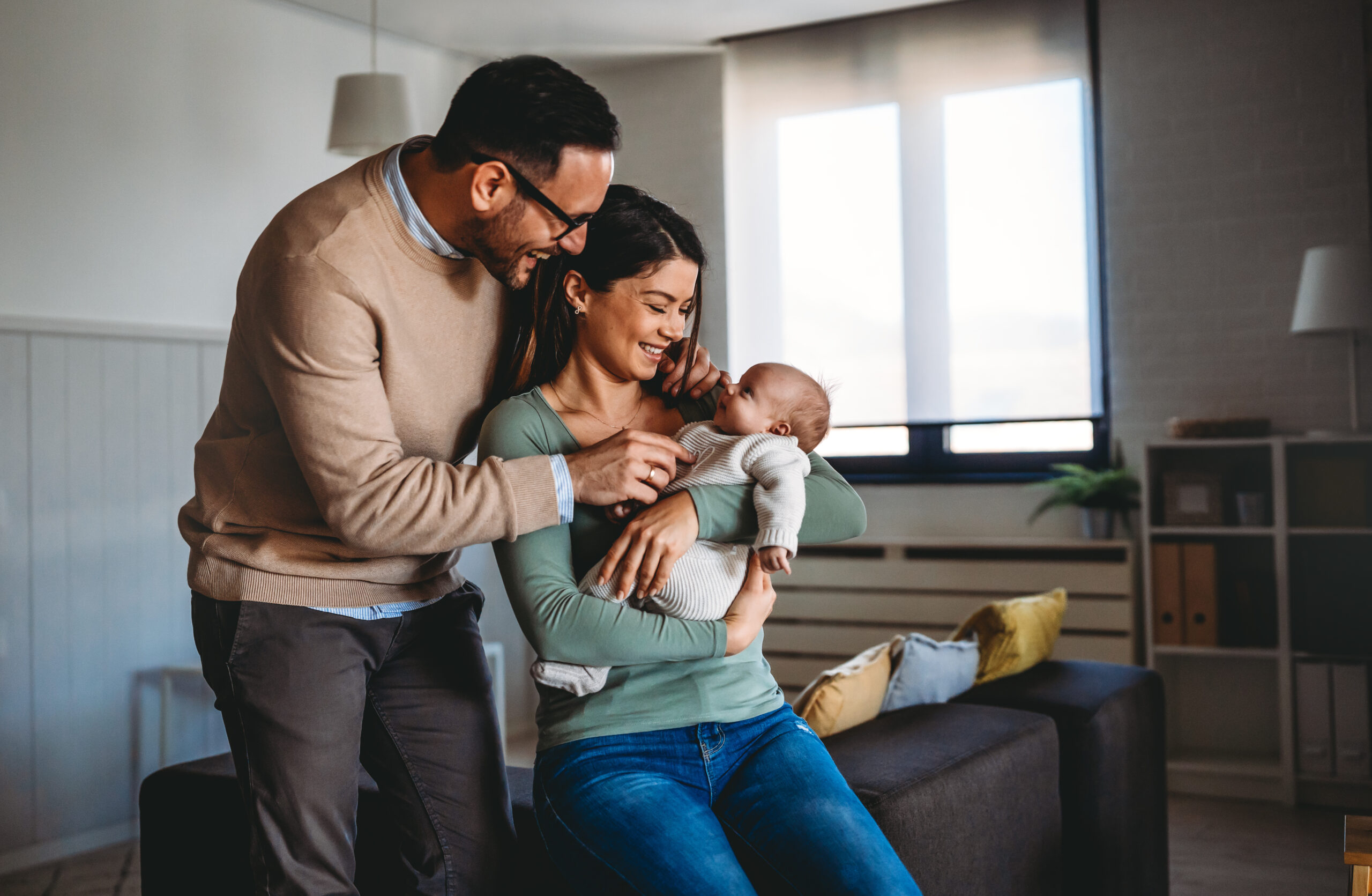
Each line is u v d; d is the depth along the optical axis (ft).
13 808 11.66
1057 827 7.15
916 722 6.95
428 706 5.37
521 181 4.35
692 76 17.46
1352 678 12.67
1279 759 13.80
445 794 5.39
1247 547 14.02
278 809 4.77
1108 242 14.99
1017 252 15.70
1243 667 14.30
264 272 4.44
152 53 13.10
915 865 5.48
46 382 11.99
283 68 14.60
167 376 13.16
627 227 4.72
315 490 4.43
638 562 4.43
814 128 16.87
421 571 5.12
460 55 17.21
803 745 4.71
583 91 4.39
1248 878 10.49
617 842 4.24
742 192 17.37
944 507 16.10
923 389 16.28
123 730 12.64
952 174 16.05
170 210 13.26
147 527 12.92
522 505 4.39
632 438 4.53
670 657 4.40
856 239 16.66
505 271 4.66
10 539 11.66
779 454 4.77
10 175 11.76
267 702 4.74
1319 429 13.79
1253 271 14.15
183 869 6.48
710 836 4.29
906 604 15.26
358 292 4.43
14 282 11.77
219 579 4.78
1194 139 14.46
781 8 15.85
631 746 4.51
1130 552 14.03
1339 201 13.69
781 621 16.03
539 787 4.63
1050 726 7.14
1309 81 13.84
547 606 4.39
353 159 14.80
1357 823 5.89
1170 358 14.64
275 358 4.39
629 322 4.79
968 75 15.89
